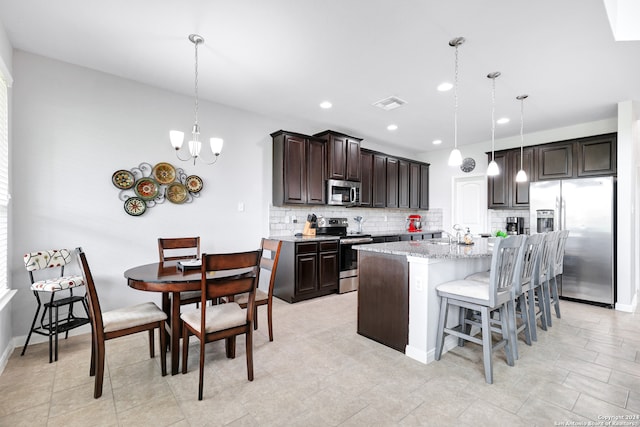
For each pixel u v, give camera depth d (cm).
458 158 287
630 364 230
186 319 207
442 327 237
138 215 322
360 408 179
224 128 387
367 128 491
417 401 186
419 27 226
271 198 434
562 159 450
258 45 253
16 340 258
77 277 263
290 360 237
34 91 269
